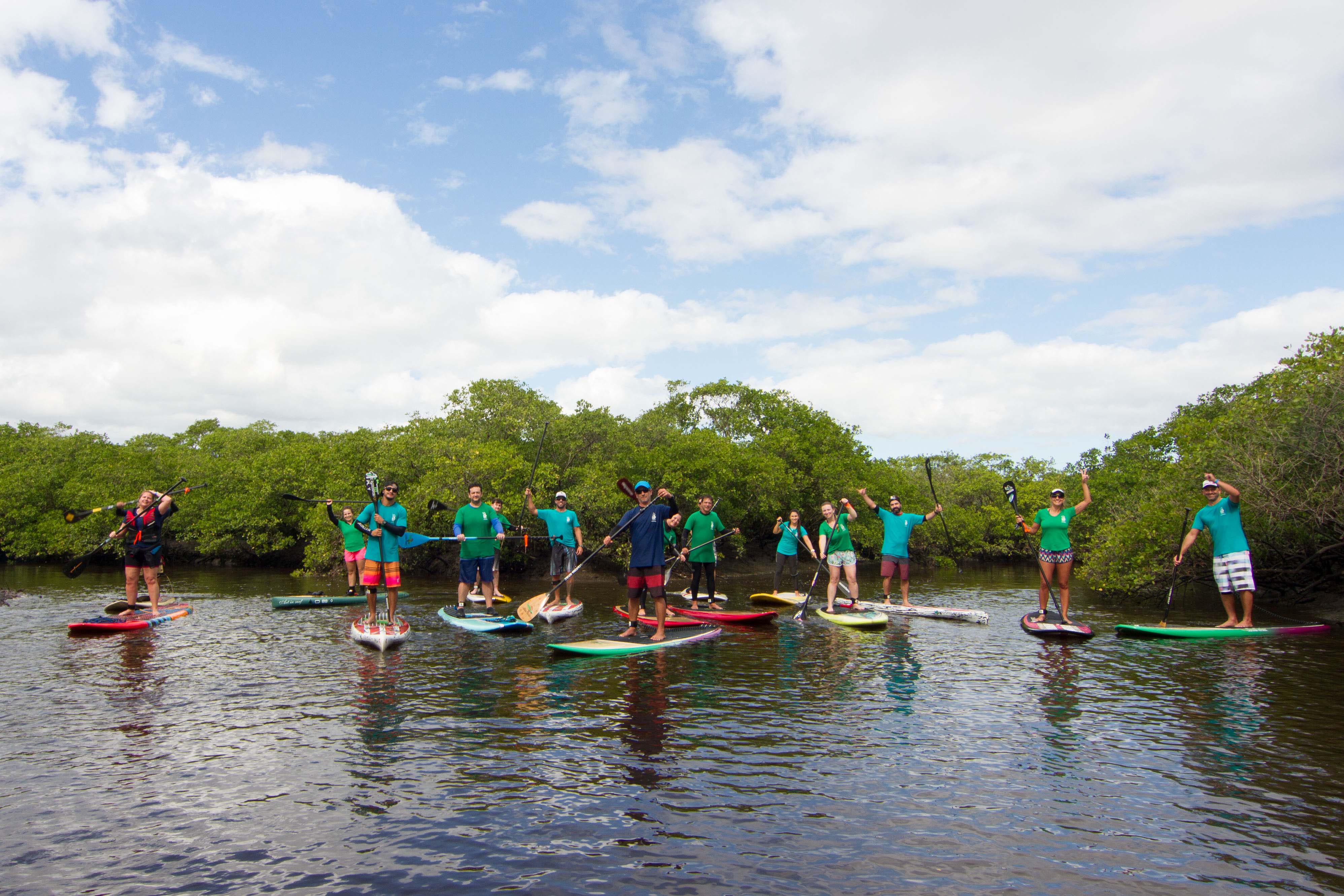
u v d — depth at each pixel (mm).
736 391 34031
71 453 34812
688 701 6469
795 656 8641
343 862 3553
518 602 14492
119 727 5715
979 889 3285
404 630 9656
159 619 11141
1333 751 5152
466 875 3420
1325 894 3240
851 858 3580
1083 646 9320
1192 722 5848
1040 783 4555
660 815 4078
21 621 11656
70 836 3838
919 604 14625
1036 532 11141
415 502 22156
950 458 51000
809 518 29906
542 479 22781
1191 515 13367
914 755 5070
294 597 13383
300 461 26984
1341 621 11680
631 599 9602
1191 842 3746
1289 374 13289
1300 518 12430
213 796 4363
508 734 5520
